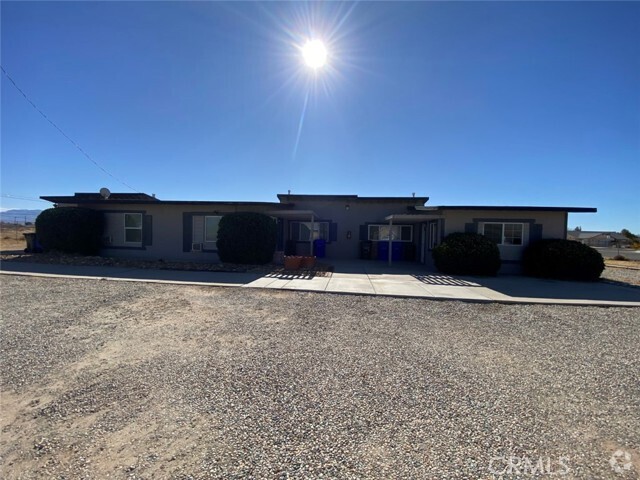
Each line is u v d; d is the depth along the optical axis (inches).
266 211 613.9
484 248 508.1
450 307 297.3
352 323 242.5
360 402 132.2
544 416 124.5
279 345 194.4
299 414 123.0
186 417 120.4
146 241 626.5
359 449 104.0
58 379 148.3
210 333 213.8
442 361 175.5
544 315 275.7
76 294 314.5
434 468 95.8
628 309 300.5
